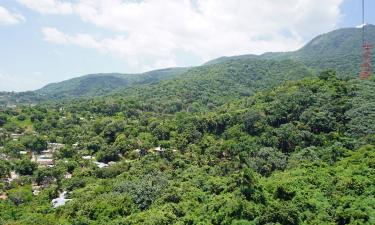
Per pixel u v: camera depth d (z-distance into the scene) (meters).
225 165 79.31
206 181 69.06
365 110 85.25
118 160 104.75
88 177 89.06
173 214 56.59
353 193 55.78
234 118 103.81
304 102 96.06
